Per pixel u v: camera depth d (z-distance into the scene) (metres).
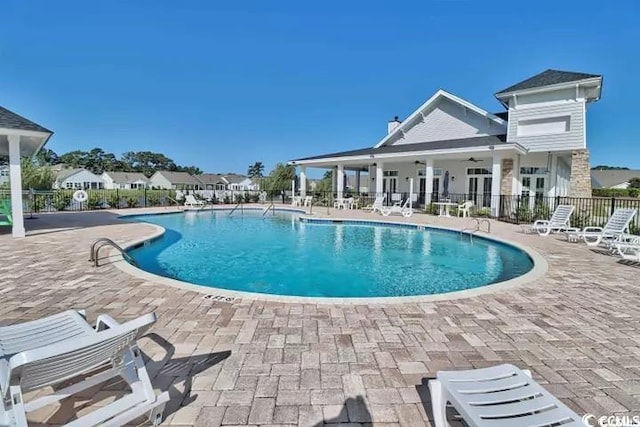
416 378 2.79
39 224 13.27
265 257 9.79
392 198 22.83
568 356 3.18
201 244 11.59
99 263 6.71
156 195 25.28
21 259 7.05
